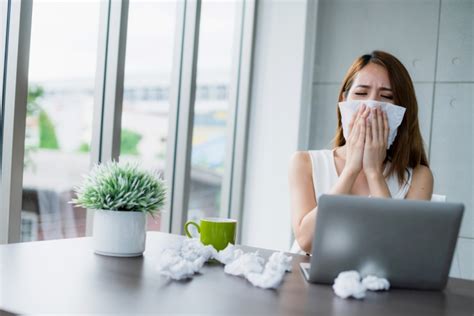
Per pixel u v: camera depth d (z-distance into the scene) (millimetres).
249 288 965
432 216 987
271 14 2957
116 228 1164
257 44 3004
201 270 1091
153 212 1226
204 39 2658
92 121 2021
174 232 2574
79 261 1098
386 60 1733
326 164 1826
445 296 1009
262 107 2984
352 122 1636
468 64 2541
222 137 2930
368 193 1727
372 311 869
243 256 1076
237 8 2949
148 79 2287
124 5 2020
